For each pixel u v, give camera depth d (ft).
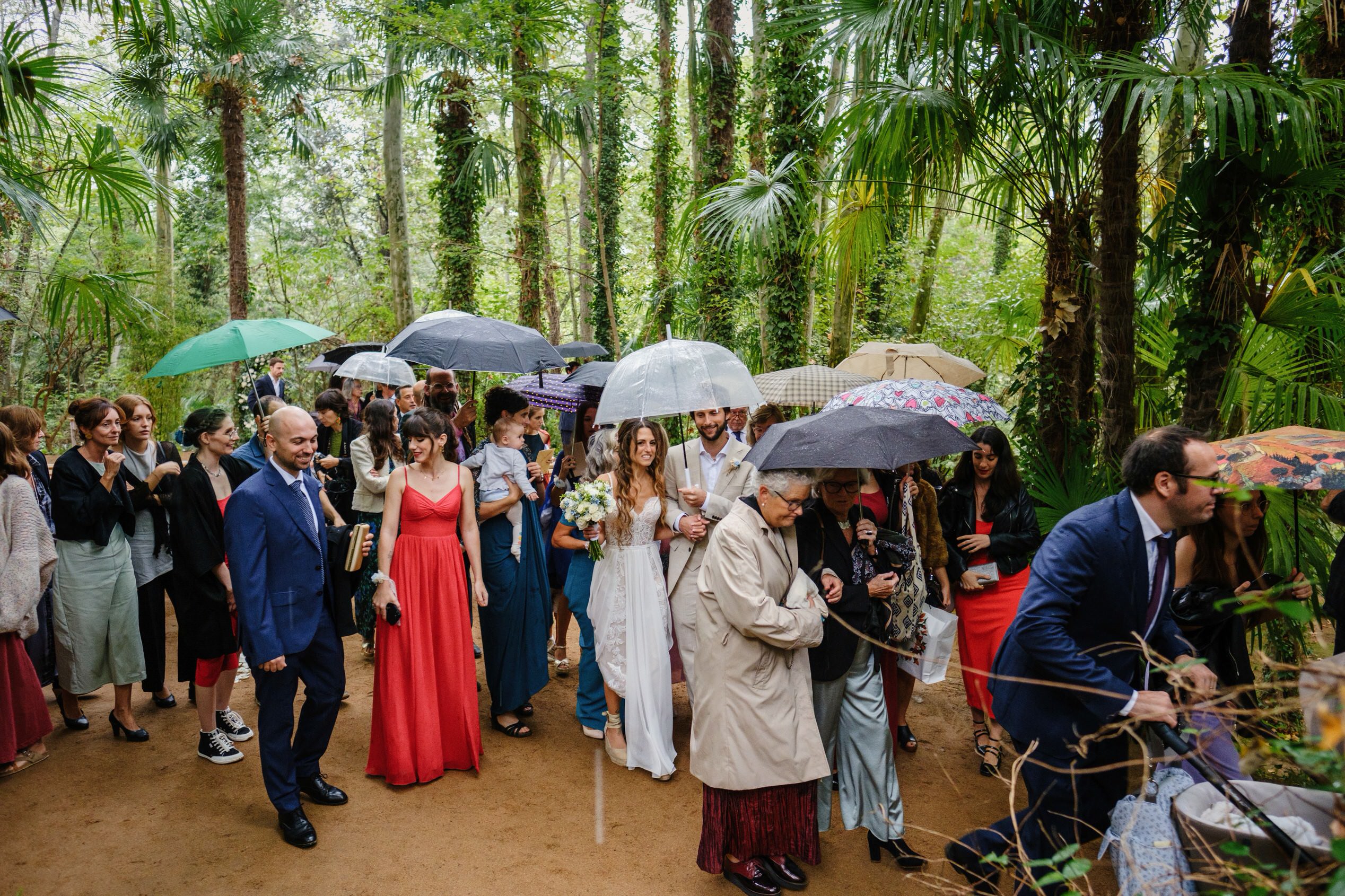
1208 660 9.66
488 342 15.53
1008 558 13.46
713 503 13.28
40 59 13.17
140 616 15.12
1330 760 3.91
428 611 12.98
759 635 9.48
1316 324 14.79
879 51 16.43
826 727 10.72
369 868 10.63
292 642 11.10
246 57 40.70
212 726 13.43
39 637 14.08
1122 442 16.97
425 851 11.04
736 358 13.73
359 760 13.69
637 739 13.25
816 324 40.42
